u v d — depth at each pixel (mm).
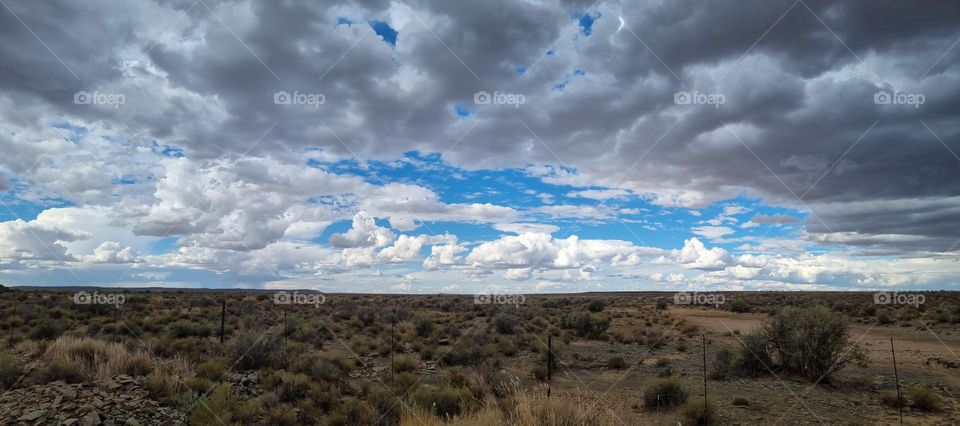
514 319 37906
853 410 13297
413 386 15758
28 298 50562
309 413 12820
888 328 36969
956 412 13039
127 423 10266
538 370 19406
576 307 63594
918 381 16938
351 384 17094
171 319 37406
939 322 39344
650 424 12359
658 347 28672
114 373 14273
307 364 18125
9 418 9883
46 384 12188
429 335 32406
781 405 13852
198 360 18594
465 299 89125
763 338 18969
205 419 11008
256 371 17516
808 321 17812
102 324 32875
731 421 12453
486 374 17391
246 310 45594
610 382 18547
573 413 9930
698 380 17969
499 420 9445
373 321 40688
